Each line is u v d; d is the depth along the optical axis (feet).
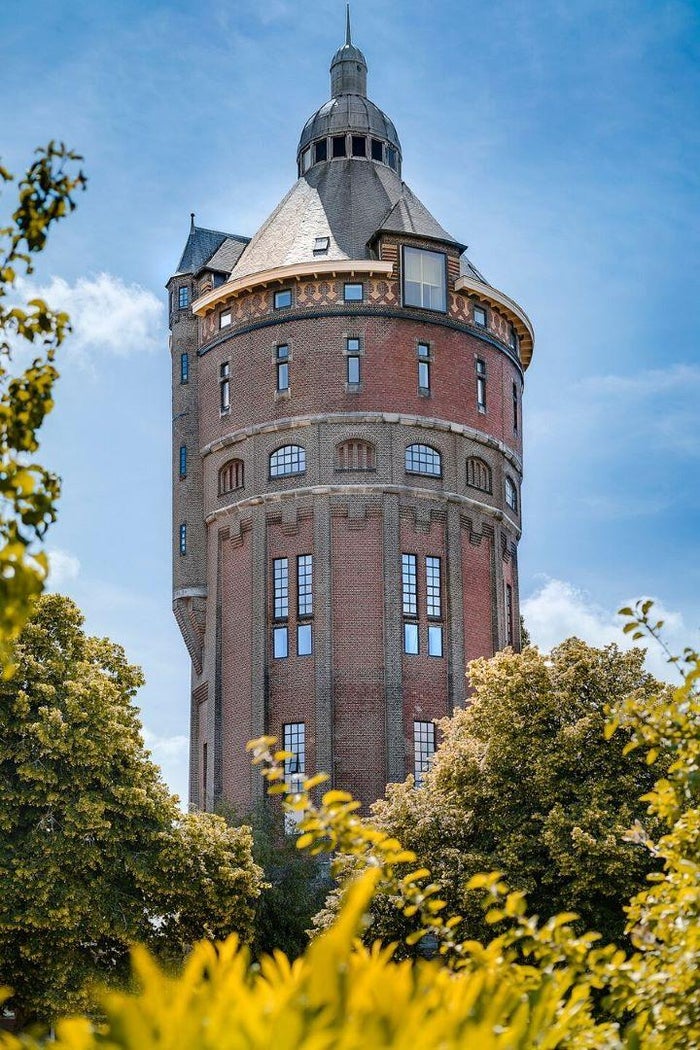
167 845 168.55
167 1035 20.80
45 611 177.99
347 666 255.29
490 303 279.28
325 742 251.19
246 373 271.69
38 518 37.86
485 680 170.81
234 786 260.21
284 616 260.42
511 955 36.76
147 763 175.11
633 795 155.63
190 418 285.84
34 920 155.84
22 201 42.80
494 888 38.86
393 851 39.63
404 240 269.85
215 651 268.82
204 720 274.16
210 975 23.09
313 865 222.69
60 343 43.42
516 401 288.71
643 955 40.29
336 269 265.95
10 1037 23.00
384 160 291.99
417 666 257.96
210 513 274.77
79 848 161.48
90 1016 158.51
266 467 266.36
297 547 261.85
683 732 44.50
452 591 263.08
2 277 43.19
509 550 281.13
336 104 292.40
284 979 23.35
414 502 263.29
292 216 282.77
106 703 169.68
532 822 158.92
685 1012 35.91
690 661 45.85
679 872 42.32
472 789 163.63
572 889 147.33
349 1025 20.61
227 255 290.15
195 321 290.97
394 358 266.16
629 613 46.62
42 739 162.40
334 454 262.67
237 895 172.76
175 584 280.51
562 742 158.92
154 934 169.27
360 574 258.98
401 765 251.60
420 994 23.66
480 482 274.36
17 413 41.98
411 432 265.54
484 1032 21.57
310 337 266.57
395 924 153.89
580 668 166.30
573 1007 30.55
